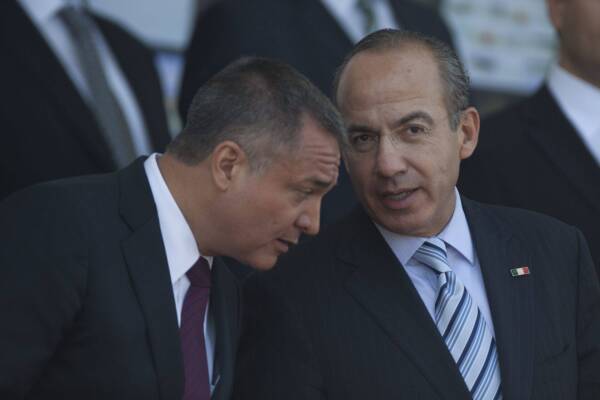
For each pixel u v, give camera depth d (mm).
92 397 8586
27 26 12570
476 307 9727
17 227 8727
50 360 8688
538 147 13008
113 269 8773
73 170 12344
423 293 9906
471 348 9555
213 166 8914
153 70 14539
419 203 9633
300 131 8891
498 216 10500
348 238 10172
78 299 8586
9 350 8375
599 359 10000
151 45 17609
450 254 10070
